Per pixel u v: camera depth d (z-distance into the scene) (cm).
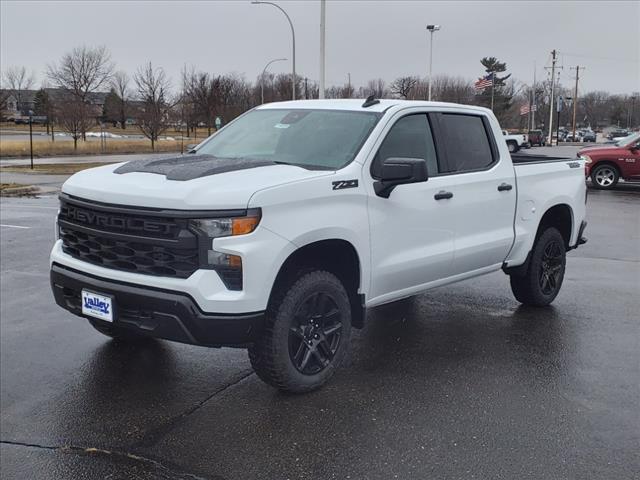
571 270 848
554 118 10262
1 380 473
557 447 372
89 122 5134
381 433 388
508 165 591
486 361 507
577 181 679
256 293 386
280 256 394
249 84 7181
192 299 379
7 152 4253
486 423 401
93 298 412
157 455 366
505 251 591
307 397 438
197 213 376
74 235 434
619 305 672
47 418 414
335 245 439
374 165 466
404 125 504
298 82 6266
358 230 444
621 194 1833
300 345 428
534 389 453
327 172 436
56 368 495
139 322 398
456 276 551
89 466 357
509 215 589
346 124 495
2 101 8725
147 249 393
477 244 552
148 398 441
